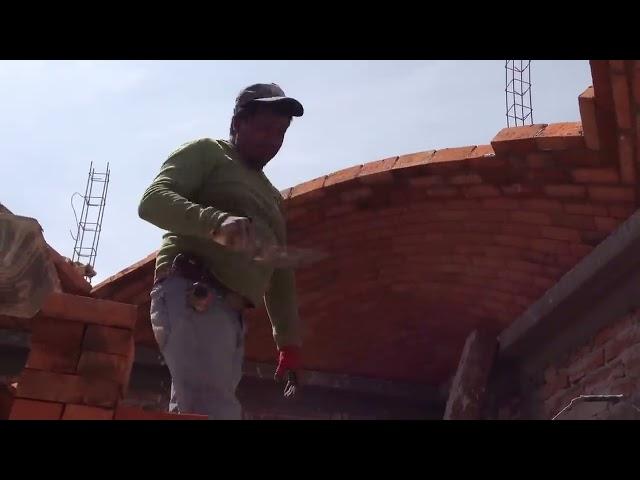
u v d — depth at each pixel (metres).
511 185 5.02
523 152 4.69
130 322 1.86
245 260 2.46
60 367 1.78
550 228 5.30
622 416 3.67
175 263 2.44
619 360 5.29
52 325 1.82
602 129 4.22
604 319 5.56
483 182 5.07
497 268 6.02
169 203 2.31
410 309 7.07
